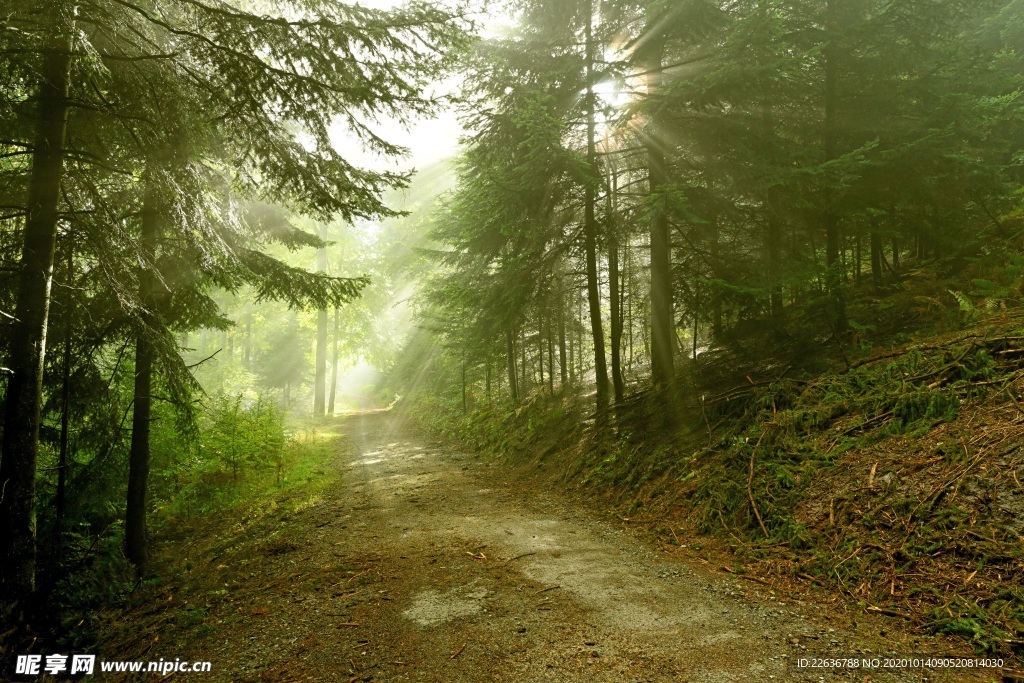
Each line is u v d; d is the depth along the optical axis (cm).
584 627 414
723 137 927
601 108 1021
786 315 1141
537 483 1041
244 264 809
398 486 1060
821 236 1110
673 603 454
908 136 954
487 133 1017
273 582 573
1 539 509
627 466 891
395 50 583
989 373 605
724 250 1016
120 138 662
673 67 980
